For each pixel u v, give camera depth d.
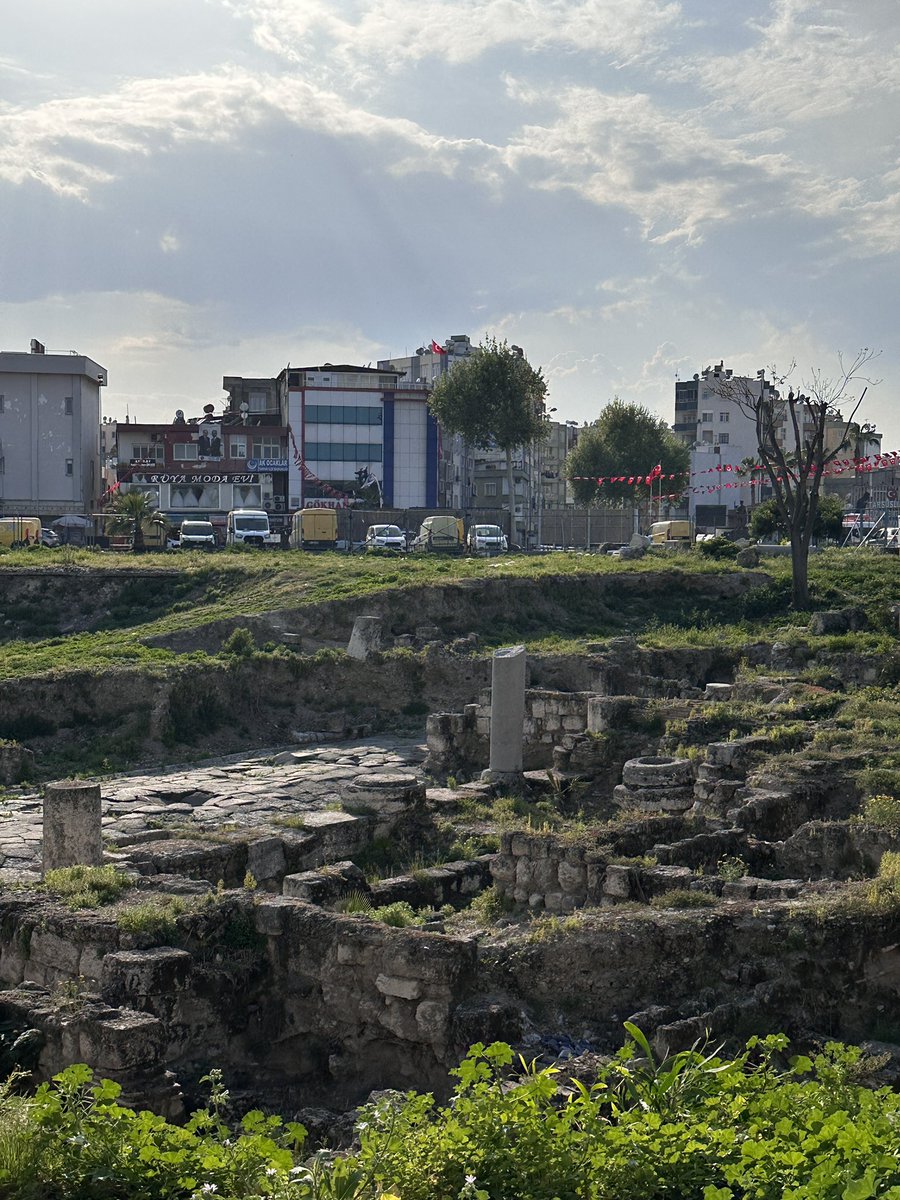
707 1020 13.63
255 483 92.06
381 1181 8.61
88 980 14.79
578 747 26.83
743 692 30.77
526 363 88.69
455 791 24.95
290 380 92.81
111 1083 9.78
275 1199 8.38
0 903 16.08
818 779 22.06
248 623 41.47
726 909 15.41
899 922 14.97
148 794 27.30
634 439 107.38
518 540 97.00
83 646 40.06
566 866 18.17
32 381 89.00
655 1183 8.49
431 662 37.81
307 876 17.59
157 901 15.84
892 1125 8.90
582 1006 14.50
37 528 64.38
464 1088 9.83
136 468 90.75
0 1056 13.21
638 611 47.62
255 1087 14.49
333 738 34.38
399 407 93.69
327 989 14.91
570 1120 9.13
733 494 111.19
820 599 46.69
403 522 83.88
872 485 109.19
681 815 21.12
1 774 29.97
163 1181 8.81
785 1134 8.76
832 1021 14.52
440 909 18.61
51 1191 8.81
